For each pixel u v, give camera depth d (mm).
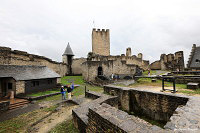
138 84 13406
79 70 32688
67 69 31531
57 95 13219
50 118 6758
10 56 15281
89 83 18781
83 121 4539
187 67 22984
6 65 13656
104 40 36156
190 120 3139
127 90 8141
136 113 7773
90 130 3988
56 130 5273
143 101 7438
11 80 12242
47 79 15711
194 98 5062
